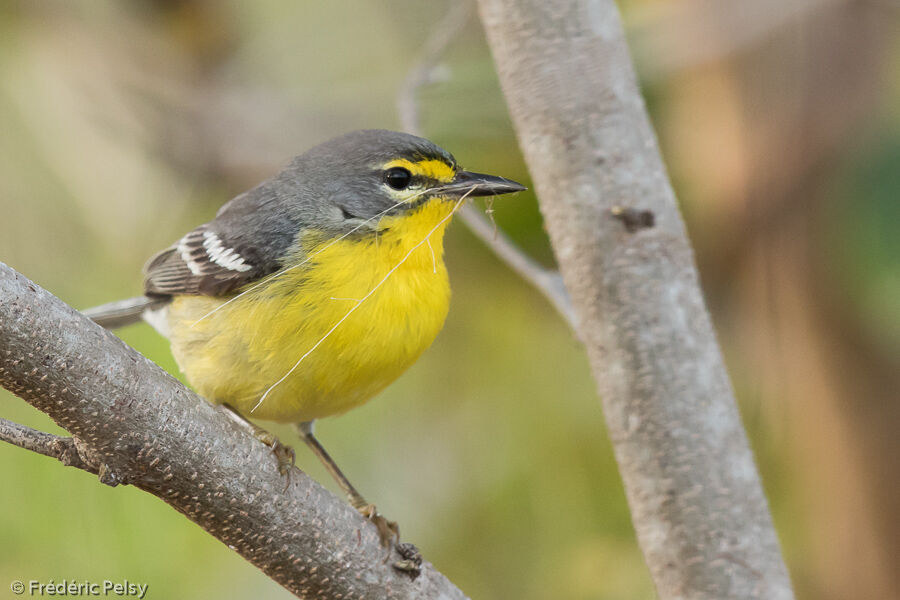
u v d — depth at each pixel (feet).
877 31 33.24
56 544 33.27
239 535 20.61
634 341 24.08
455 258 41.55
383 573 21.80
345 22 44.16
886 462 35.88
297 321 27.53
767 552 23.43
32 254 37.65
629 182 24.45
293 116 41.83
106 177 39.60
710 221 36.76
